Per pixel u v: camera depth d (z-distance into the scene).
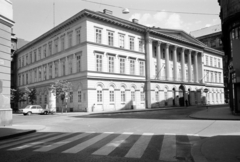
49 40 45.69
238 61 5.41
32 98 46.84
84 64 35.44
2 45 16.66
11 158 6.90
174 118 19.94
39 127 15.07
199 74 59.97
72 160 6.53
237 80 20.44
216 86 65.88
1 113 15.95
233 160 6.07
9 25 17.44
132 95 41.81
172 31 50.78
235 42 5.48
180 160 6.51
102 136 10.78
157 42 47.25
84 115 27.95
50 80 44.53
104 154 7.21
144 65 44.72
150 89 44.09
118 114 28.06
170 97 48.84
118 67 39.66
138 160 6.50
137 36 44.06
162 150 7.71
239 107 21.08
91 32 36.06
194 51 57.66
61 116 27.23
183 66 53.59
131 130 12.65
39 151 7.77
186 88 53.38
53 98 36.12
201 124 14.60
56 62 43.16
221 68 69.75
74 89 37.50
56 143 9.25
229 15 20.17
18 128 14.51
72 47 38.25
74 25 38.25
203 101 58.56
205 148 7.41
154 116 22.83
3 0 16.94
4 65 16.77
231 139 8.88
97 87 36.06
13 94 49.19
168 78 49.00
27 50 55.53
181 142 8.98
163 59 49.56
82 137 10.66
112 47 38.75
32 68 52.22
